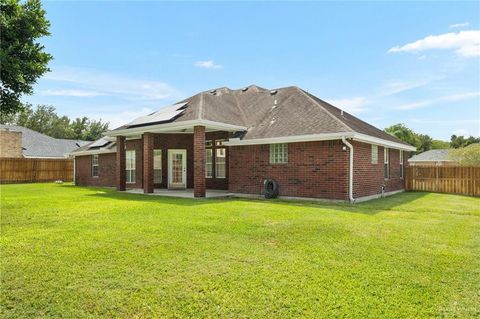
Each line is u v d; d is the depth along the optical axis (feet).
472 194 61.46
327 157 44.27
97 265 17.49
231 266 17.52
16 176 98.63
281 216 30.99
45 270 16.76
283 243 21.91
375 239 23.25
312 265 17.80
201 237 23.08
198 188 49.19
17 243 21.35
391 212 35.78
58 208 36.58
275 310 13.05
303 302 13.66
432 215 34.27
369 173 49.44
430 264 18.28
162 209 35.53
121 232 24.35
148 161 56.59
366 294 14.44
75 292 14.43
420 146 188.55
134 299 13.84
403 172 69.15
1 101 30.48
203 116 50.14
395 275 16.58
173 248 20.44
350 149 42.60
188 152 66.08
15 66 28.48
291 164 47.42
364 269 17.33
